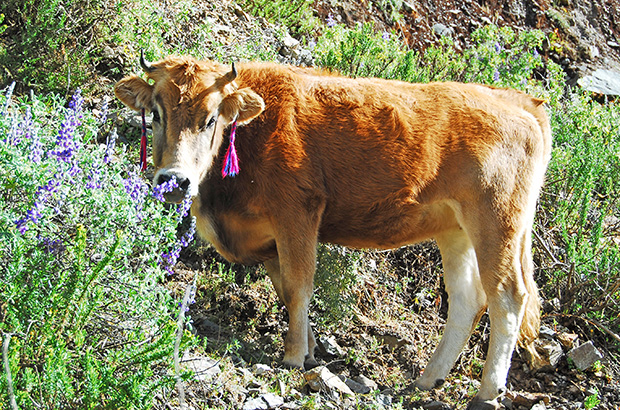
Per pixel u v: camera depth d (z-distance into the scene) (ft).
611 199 26.18
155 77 16.46
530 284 18.78
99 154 14.56
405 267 22.52
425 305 21.77
